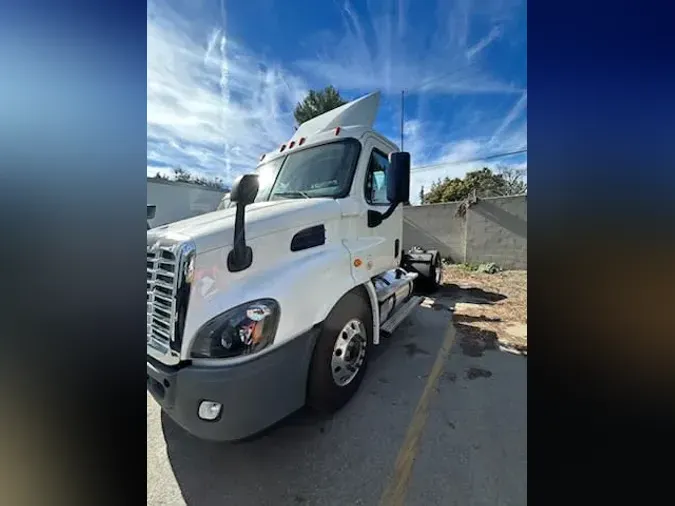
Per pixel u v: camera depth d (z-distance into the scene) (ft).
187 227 6.28
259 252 6.32
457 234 34.68
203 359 5.42
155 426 7.61
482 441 6.87
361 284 8.62
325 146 9.90
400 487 5.74
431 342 12.85
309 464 6.35
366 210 9.60
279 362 5.90
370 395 8.73
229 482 5.97
